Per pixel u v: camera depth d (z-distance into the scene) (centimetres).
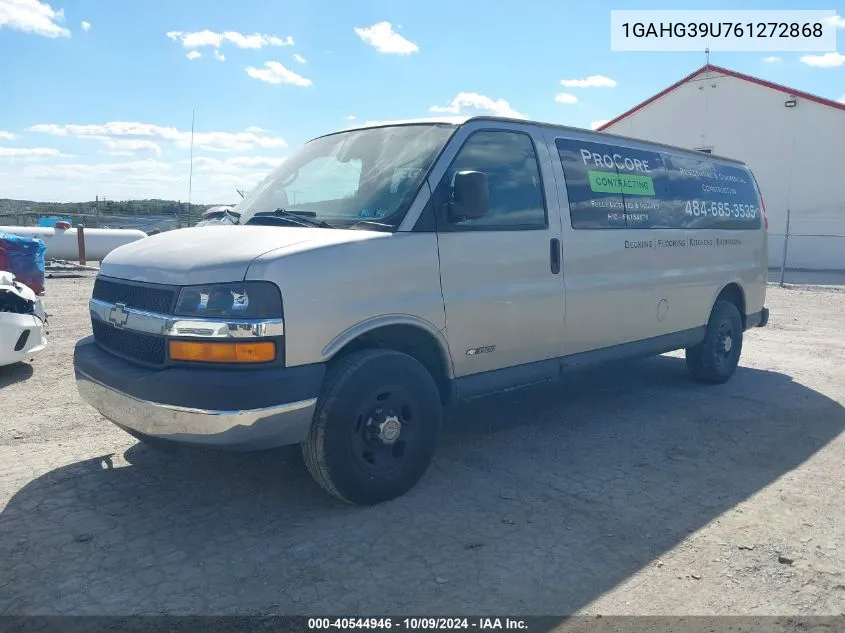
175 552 346
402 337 415
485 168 454
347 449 376
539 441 521
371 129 487
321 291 362
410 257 402
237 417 338
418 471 415
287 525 376
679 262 620
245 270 348
